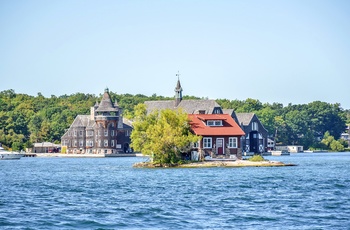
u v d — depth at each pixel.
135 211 174.25
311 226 152.25
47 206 185.12
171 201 193.88
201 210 175.50
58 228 151.50
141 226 153.50
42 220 161.25
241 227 151.50
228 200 195.00
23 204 189.75
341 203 186.88
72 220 161.12
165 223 156.88
